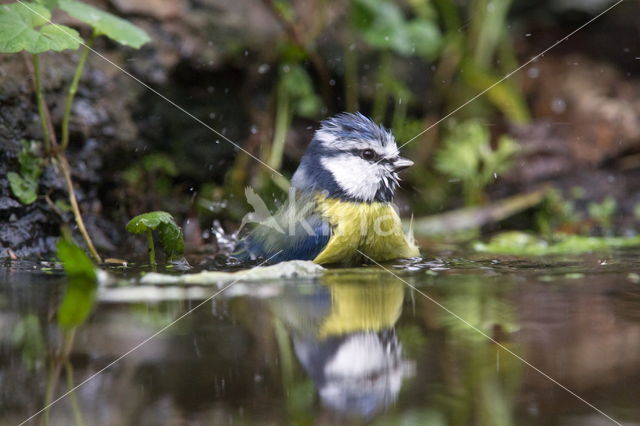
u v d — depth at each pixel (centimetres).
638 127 1498
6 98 1002
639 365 479
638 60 1619
